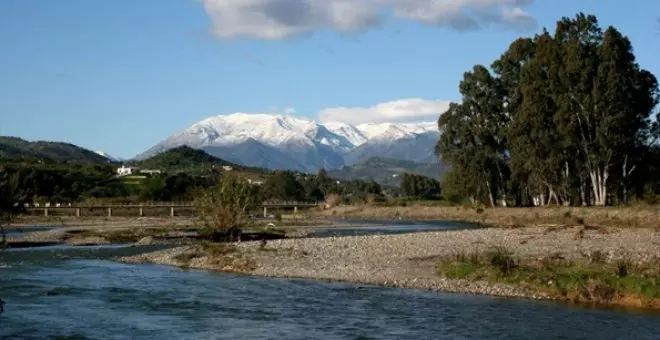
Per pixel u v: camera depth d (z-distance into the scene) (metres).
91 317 24.27
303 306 26.16
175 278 34.09
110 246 52.69
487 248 41.69
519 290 28.59
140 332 21.88
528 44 95.94
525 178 94.75
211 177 169.88
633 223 66.56
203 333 21.73
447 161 101.38
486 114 97.19
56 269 37.72
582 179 87.31
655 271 28.70
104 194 132.38
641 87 78.75
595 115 76.81
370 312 24.81
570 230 56.28
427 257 38.72
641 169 86.50
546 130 81.75
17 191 25.45
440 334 21.27
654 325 22.33
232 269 37.03
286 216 107.75
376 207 118.56
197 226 64.62
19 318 23.95
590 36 80.31
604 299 26.42
